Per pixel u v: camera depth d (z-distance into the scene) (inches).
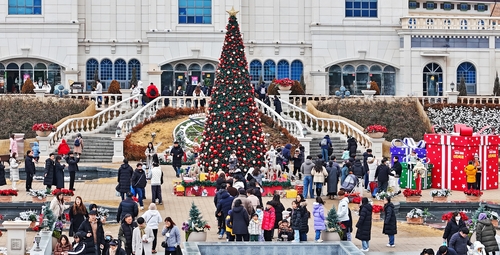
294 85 2736.2
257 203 1323.8
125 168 1566.2
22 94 2500.0
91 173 2042.3
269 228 1263.5
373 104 2559.1
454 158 1860.2
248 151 1798.7
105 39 2962.6
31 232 1357.0
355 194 1656.0
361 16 3002.0
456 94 2650.1
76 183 1861.5
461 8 3201.3
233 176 1557.6
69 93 2691.9
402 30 2965.1
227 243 1224.8
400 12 3002.0
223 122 1797.5
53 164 1665.8
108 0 2962.6
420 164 1831.9
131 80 2861.7
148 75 2910.9
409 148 1883.6
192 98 2498.8
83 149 2225.6
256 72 3011.8
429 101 2640.3
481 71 2992.1
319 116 2459.4
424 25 2970.0
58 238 1247.5
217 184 1486.2
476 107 2605.8
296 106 2481.5
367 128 2202.3
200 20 2950.3
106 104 2635.3
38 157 2111.2
